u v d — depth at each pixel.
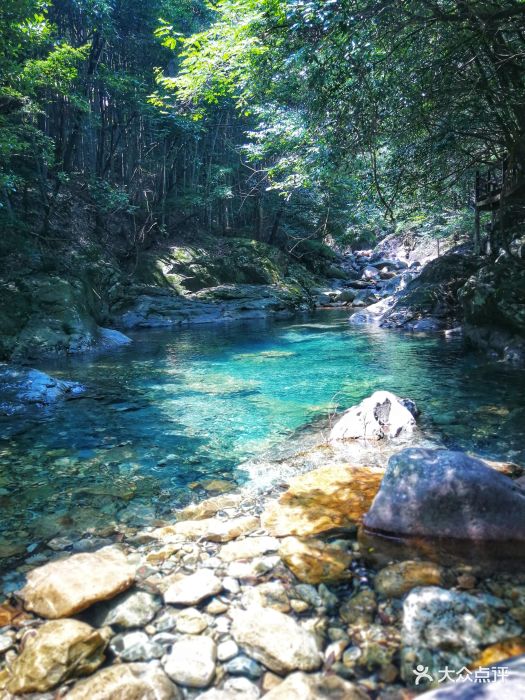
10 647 2.09
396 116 6.07
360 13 4.39
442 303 12.96
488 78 6.04
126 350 10.37
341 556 2.71
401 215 12.20
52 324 10.44
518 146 6.79
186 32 18.73
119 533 3.08
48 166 14.79
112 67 18.81
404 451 3.24
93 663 1.99
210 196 20.47
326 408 5.81
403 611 2.23
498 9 4.82
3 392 6.29
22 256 12.33
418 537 2.83
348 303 20.44
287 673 1.95
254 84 7.19
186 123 17.75
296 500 3.38
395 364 8.13
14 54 9.61
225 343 11.00
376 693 1.83
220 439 4.85
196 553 2.81
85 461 4.33
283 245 24.92
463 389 6.42
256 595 2.41
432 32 5.31
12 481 3.92
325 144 6.34
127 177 19.98
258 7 5.85
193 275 18.34
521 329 8.17
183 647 2.08
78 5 14.46
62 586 2.42
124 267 18.14
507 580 2.45
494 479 2.92
